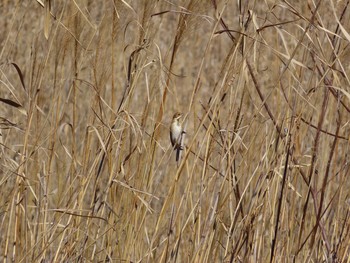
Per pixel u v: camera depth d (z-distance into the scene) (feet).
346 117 36.35
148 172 32.65
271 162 32.22
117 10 31.22
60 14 31.73
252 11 30.89
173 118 32.27
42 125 33.32
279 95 32.53
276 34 33.65
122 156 32.37
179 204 32.22
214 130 32.35
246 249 32.68
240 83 31.30
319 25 32.17
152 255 33.71
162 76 31.78
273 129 32.40
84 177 32.91
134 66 31.94
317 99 33.73
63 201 34.55
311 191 32.24
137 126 32.37
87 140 32.94
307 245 33.55
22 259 31.91
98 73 32.04
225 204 33.83
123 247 33.81
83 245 33.19
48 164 32.99
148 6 31.09
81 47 31.99
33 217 35.37
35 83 32.12
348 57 31.50
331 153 31.63
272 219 32.53
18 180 32.37
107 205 32.42
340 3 32.48
